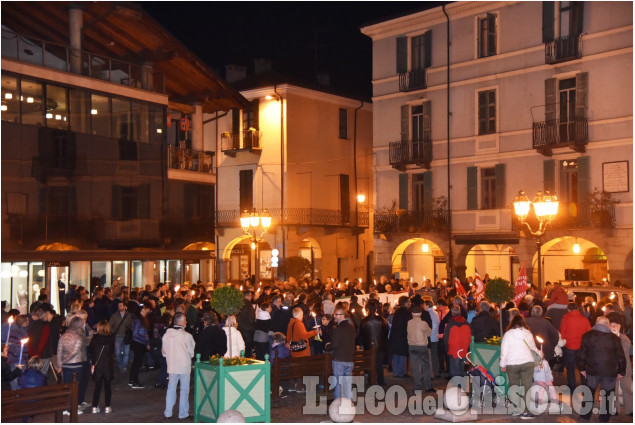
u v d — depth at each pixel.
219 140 45.56
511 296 16.73
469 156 35.09
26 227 24.52
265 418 13.43
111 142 27.81
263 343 17.55
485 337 16.88
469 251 36.19
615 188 30.39
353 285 29.73
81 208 26.47
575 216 31.62
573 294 21.62
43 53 25.66
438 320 19.16
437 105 36.34
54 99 25.72
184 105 33.44
